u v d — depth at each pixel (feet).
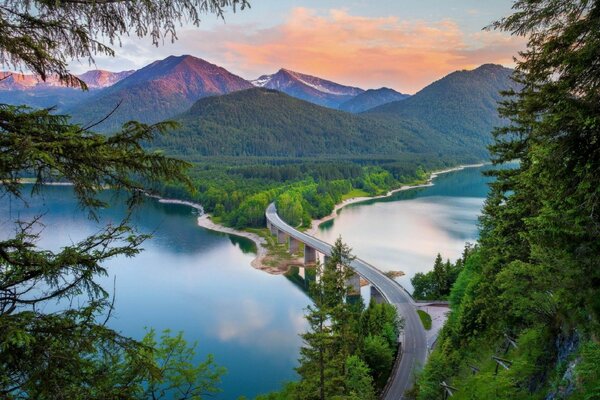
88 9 24.48
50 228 294.66
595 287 48.62
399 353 163.32
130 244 24.76
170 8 25.57
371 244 375.66
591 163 36.78
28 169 21.22
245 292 261.44
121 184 24.29
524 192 75.10
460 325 109.60
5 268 22.25
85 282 23.18
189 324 209.36
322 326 108.17
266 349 184.85
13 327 18.97
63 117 23.16
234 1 25.79
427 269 306.76
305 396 103.09
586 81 36.27
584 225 43.70
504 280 74.08
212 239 407.03
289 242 370.73
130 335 193.88
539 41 38.50
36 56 21.50
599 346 43.37
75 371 21.25
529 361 59.52
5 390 19.79
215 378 69.72
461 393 76.48
